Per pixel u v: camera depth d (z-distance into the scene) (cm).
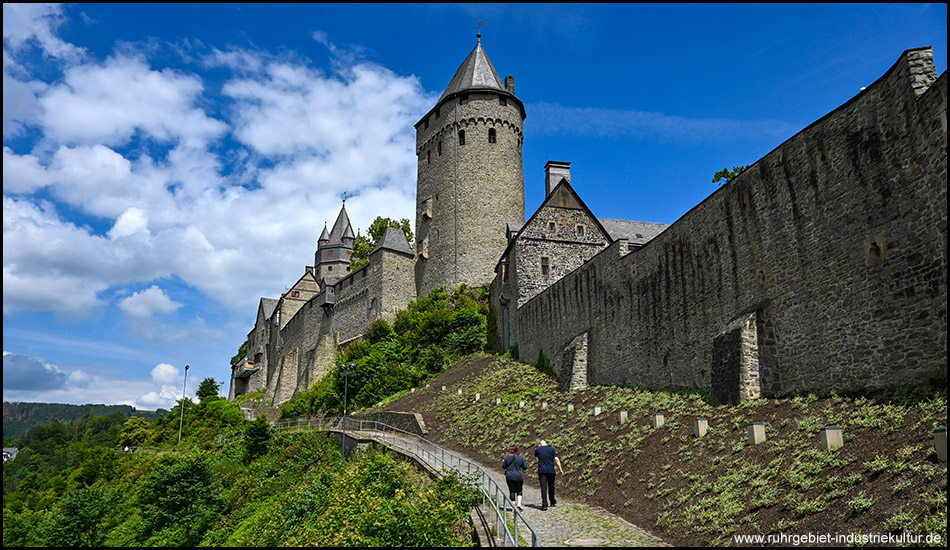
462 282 5025
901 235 1189
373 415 3344
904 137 1190
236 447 3762
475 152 5319
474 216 5169
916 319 1145
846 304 1320
